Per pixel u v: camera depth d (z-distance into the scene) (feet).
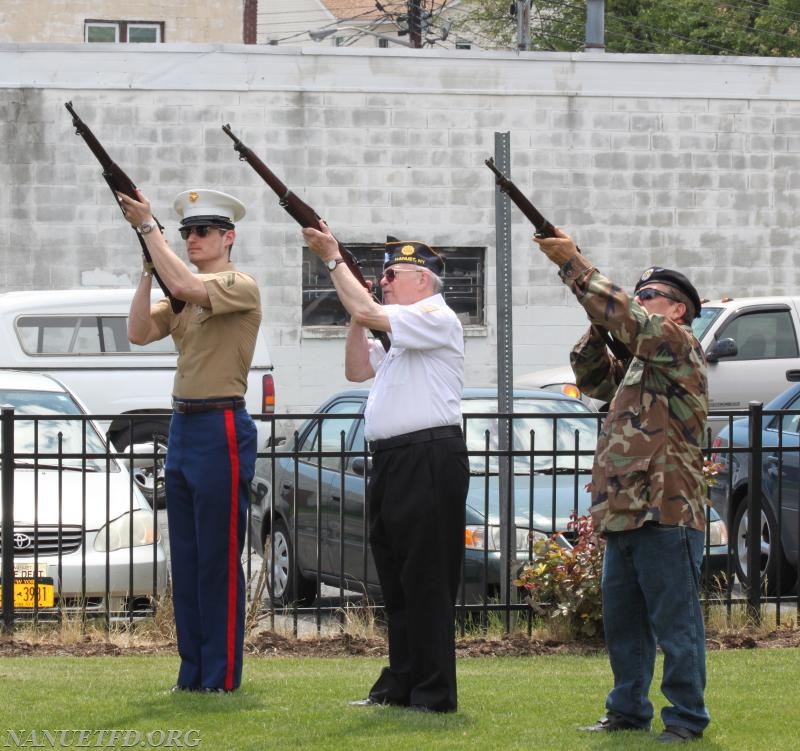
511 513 62.75
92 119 141.49
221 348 46.26
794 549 74.33
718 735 41.14
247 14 231.71
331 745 39.60
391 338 42.37
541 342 147.74
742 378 116.26
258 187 144.15
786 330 117.91
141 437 114.52
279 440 74.79
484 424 75.20
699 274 149.79
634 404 40.11
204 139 143.13
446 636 43.91
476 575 64.64
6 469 61.57
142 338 46.75
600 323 39.55
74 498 67.67
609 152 148.46
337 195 145.48
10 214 140.46
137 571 65.46
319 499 62.49
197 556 47.16
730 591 65.00
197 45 142.82
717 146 149.69
